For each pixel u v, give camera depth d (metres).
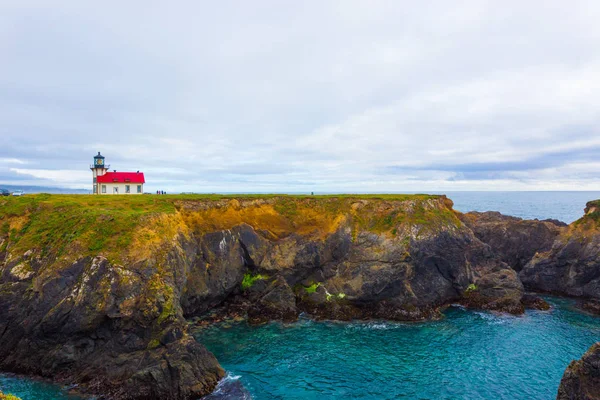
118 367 37.09
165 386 35.38
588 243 68.62
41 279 40.22
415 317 56.28
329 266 62.09
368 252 62.31
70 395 34.84
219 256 56.81
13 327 39.91
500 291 62.53
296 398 36.09
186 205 60.31
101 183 78.62
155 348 37.78
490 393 37.28
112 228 44.66
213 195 70.50
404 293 59.44
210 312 55.75
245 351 45.12
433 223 66.44
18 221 49.19
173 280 43.41
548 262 72.00
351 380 39.38
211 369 38.59
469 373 41.03
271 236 62.38
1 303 40.53
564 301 66.19
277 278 58.91
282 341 48.12
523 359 44.28
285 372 40.62
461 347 47.28
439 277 63.91
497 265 68.31
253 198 69.19
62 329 38.16
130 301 39.06
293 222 67.25
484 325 54.59
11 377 37.44
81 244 42.28
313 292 59.84
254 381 38.75
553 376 40.53
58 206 51.38
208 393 36.44
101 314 38.16
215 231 57.91
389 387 38.22
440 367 42.28
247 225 60.78
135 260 41.91
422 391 37.59
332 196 74.44
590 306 61.38
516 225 84.50
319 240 62.22
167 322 38.91
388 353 45.41
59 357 37.66
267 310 55.59
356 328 52.88
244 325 52.50
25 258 43.72
